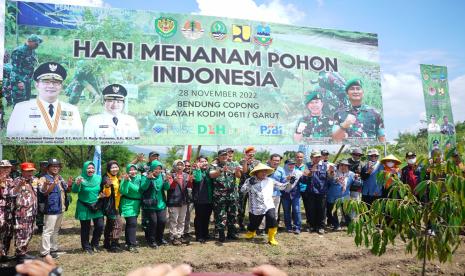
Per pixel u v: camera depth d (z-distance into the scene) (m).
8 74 7.59
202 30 8.84
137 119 8.25
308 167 8.61
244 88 8.96
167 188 7.21
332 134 9.52
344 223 9.11
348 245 7.13
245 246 7.12
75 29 8.09
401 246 6.96
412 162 8.07
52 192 6.44
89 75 8.07
